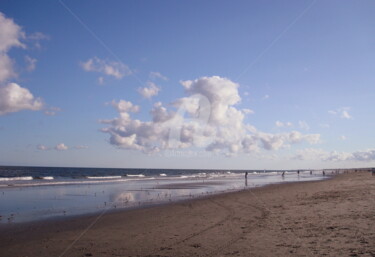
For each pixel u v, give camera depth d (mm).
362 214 11102
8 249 8453
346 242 7578
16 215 14078
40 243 9047
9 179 45438
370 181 34156
